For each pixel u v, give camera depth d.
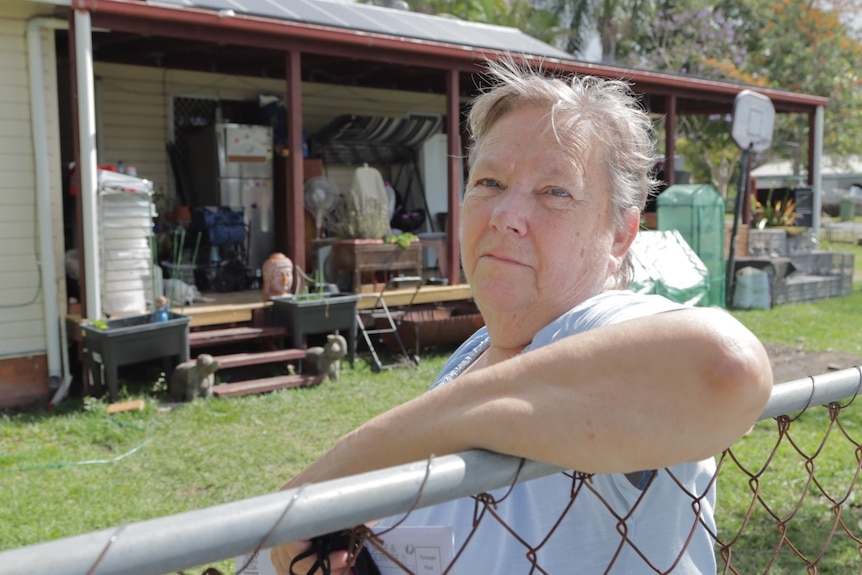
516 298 1.31
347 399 7.09
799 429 5.95
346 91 12.52
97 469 5.35
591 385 0.89
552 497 1.14
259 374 7.80
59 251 7.46
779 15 25.47
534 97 1.33
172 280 8.22
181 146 10.91
